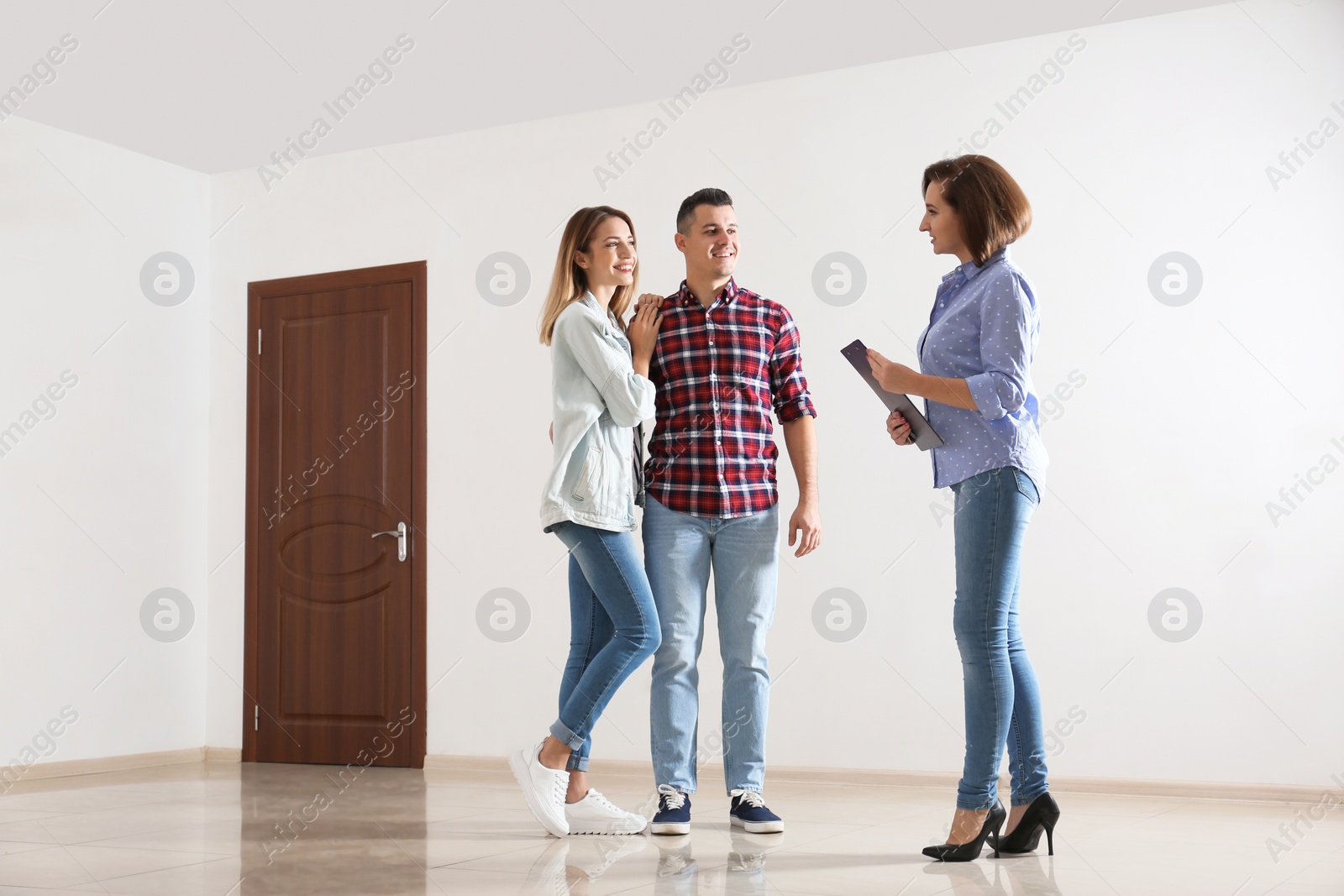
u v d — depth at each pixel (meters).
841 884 1.94
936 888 1.91
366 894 1.90
